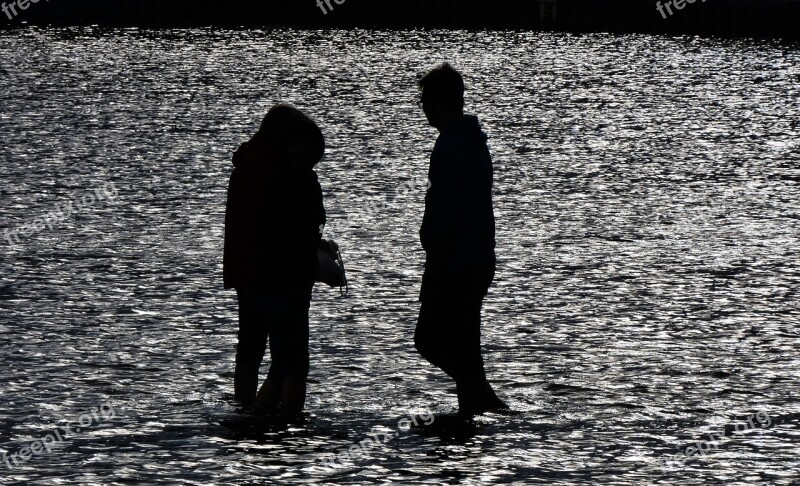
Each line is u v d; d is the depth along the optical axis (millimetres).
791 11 143000
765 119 69812
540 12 155875
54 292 29078
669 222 39281
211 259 32969
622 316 27266
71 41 125188
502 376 22359
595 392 21359
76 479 16719
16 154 53250
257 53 115562
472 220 19906
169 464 17359
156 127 63938
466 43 131125
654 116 71375
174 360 23359
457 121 19984
